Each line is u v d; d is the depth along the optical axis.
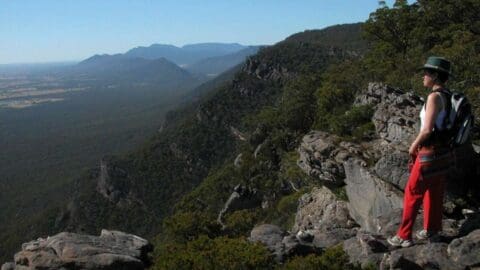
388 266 7.96
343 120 23.48
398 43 53.53
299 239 10.67
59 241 10.91
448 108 7.59
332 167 18.55
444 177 7.98
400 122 17.50
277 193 52.81
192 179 150.88
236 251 9.38
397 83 34.12
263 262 8.98
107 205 153.12
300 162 22.20
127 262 10.25
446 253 7.98
